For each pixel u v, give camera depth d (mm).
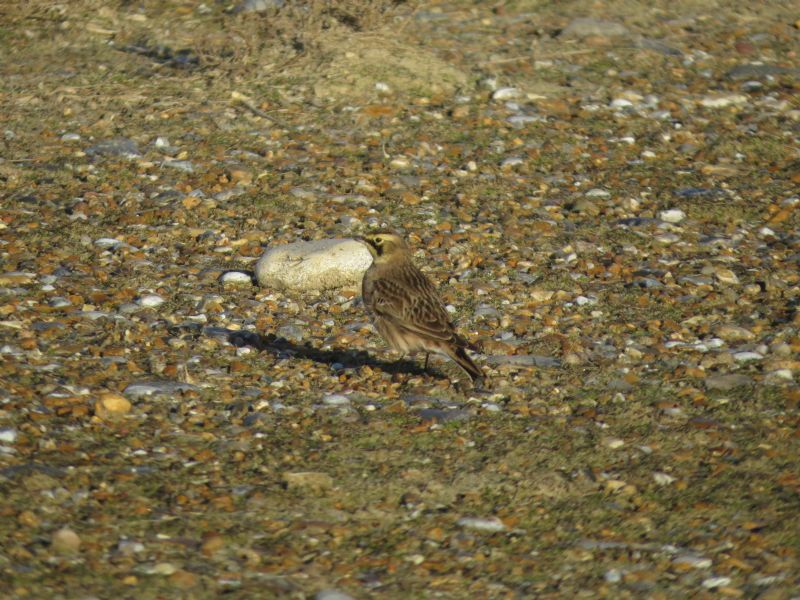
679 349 12758
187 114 19453
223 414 10969
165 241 15336
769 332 13172
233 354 12336
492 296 14094
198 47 21562
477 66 21844
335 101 20094
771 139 19578
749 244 15852
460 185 17453
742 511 9547
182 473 9820
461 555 8859
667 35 24266
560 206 16938
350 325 13320
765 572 8664
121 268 14438
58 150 18031
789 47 23969
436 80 21000
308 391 11586
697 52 23391
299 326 13180
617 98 20906
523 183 17609
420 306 11547
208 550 8656
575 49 23094
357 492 9695
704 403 11500
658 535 9219
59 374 11430
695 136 19609
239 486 9672
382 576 8508
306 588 8258
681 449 10586
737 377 12039
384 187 17203
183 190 16875
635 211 16812
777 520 9398
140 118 19250
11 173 17125
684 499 9742
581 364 12383
